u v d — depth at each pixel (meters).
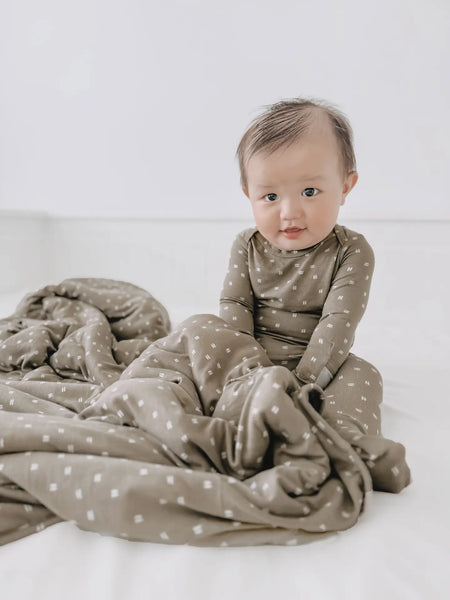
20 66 2.08
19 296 1.95
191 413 0.68
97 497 0.56
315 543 0.57
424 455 0.77
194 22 1.89
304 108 0.92
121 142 2.04
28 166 2.15
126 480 0.56
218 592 0.49
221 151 1.95
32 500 0.59
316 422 0.64
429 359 1.26
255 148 0.89
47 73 2.06
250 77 1.87
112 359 1.05
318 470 0.60
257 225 0.94
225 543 0.56
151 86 1.97
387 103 1.74
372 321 1.76
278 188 0.89
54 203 2.15
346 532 0.58
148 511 0.55
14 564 0.53
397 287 1.79
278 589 0.50
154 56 1.95
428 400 1.00
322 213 0.90
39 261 2.14
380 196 1.79
